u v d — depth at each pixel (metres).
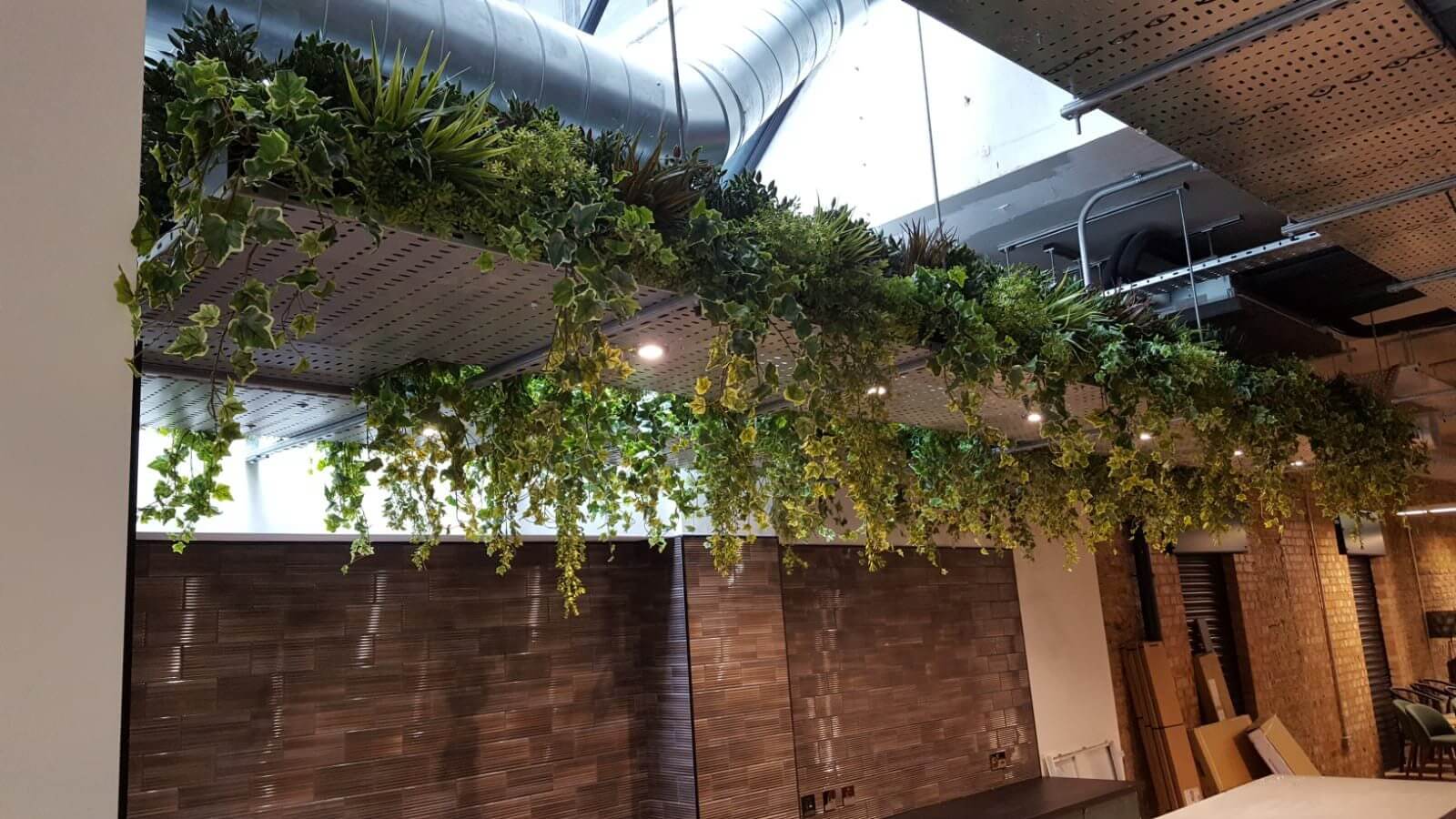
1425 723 9.80
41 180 1.36
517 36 3.39
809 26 4.37
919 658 5.76
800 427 2.80
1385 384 6.89
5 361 1.29
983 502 4.95
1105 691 6.95
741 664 4.77
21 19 1.37
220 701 3.50
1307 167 2.91
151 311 2.20
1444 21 2.32
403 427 3.01
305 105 1.75
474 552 4.29
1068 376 3.70
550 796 4.33
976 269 3.65
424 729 4.00
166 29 2.68
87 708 1.31
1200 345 4.52
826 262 2.85
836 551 5.50
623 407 3.67
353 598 3.89
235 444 3.67
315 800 3.67
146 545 3.41
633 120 3.77
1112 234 5.70
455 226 2.06
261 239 1.61
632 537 4.73
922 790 5.54
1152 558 7.82
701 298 2.41
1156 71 2.33
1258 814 4.82
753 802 4.66
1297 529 9.79
